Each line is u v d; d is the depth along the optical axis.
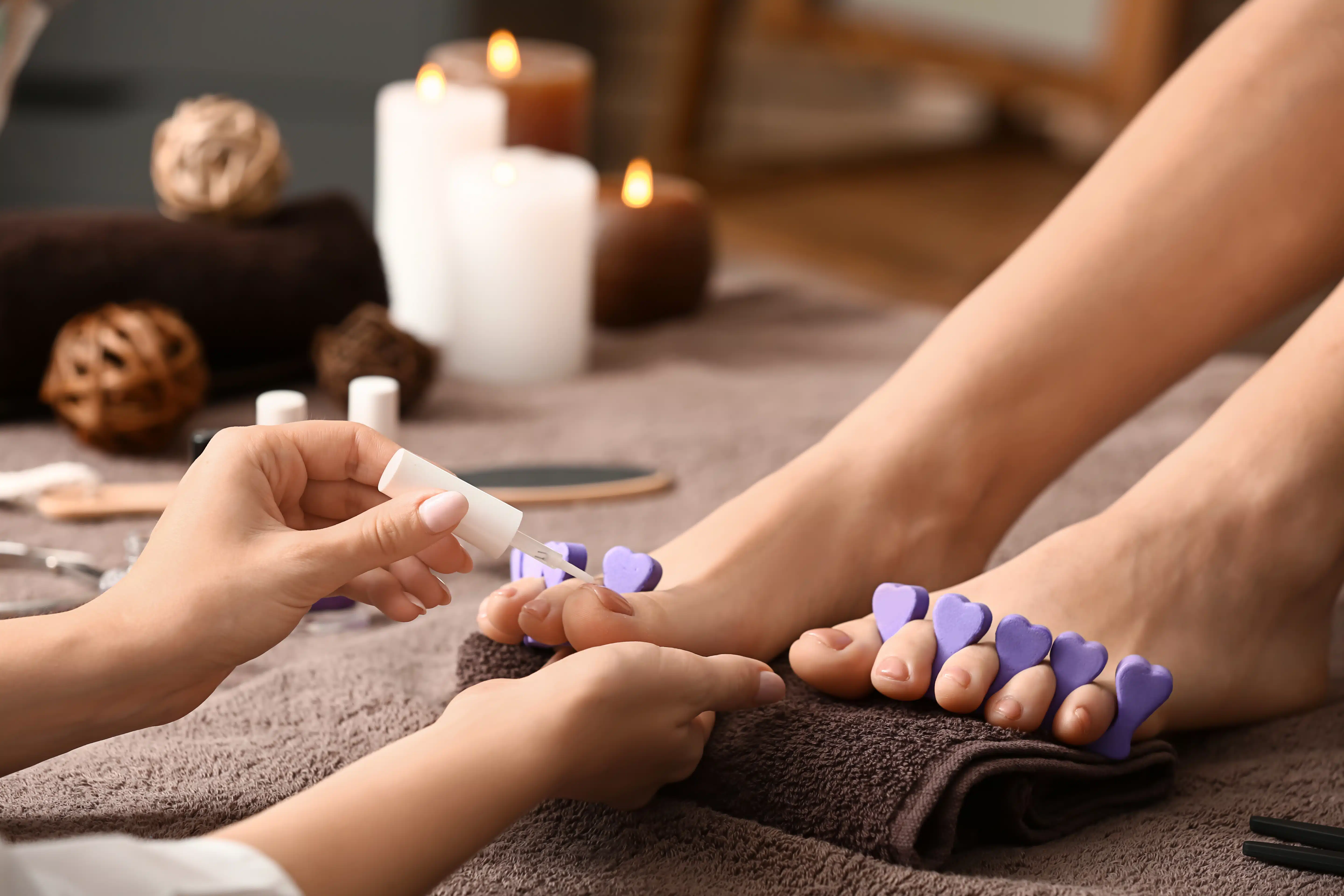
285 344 1.20
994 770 0.90
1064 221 0.99
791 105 2.34
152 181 1.70
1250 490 0.96
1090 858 0.91
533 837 0.90
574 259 1.24
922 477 0.98
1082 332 0.98
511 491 1.09
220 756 0.93
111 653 0.84
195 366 1.13
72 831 0.89
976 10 1.97
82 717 0.85
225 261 1.17
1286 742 0.96
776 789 0.91
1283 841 0.91
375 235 1.24
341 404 1.16
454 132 1.25
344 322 1.20
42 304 1.14
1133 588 0.95
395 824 0.74
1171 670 0.94
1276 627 0.96
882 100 2.37
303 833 0.72
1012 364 0.98
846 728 0.91
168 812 0.90
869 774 0.90
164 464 1.12
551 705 0.83
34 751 0.85
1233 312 0.98
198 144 1.19
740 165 2.19
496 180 1.22
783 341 1.33
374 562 0.87
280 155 1.21
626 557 0.94
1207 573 0.95
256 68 1.71
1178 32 1.85
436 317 1.27
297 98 1.72
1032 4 1.93
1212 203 0.98
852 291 1.59
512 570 0.96
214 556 0.87
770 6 2.10
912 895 0.88
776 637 0.95
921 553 0.97
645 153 2.30
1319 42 0.98
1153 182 0.98
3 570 1.03
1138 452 1.16
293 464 0.89
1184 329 0.98
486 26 1.91
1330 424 0.96
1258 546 0.96
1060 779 0.91
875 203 2.02
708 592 0.94
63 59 1.67
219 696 0.96
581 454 1.15
